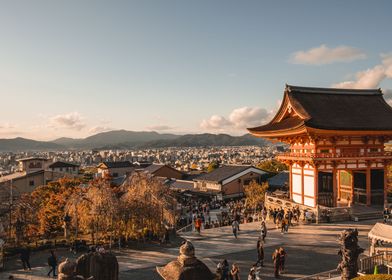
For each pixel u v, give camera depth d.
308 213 48.53
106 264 10.17
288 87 58.03
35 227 47.53
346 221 48.25
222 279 26.34
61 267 9.70
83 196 41.34
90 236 46.50
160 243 40.31
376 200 54.94
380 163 54.28
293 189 58.62
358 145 53.78
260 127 63.06
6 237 43.38
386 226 31.00
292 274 29.83
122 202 40.19
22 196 52.19
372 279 21.23
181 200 79.44
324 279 27.52
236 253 36.09
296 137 55.97
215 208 76.56
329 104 57.25
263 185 78.06
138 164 165.75
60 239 45.09
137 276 29.77
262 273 30.22
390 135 53.41
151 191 42.03
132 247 39.00
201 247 38.34
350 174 59.19
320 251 36.03
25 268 32.47
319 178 55.50
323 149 52.47
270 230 45.41
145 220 40.94
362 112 56.50
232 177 92.00
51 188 67.31
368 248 35.81
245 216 54.53
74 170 139.62
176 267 9.23
